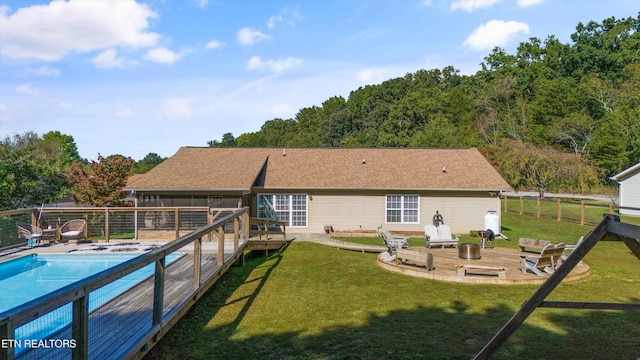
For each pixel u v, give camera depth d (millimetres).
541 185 35375
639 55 60531
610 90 49781
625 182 29281
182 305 6609
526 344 6457
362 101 88000
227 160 23562
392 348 6293
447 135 51469
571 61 65375
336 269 12328
